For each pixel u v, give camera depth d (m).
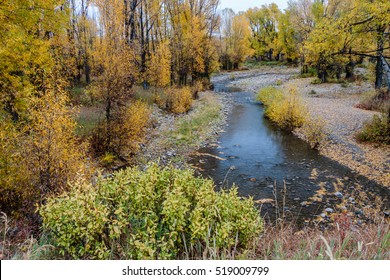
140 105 12.80
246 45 49.84
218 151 11.65
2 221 4.25
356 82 27.12
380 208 6.94
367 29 9.83
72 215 2.98
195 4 26.41
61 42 10.82
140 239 2.99
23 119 6.36
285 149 11.88
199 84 25.83
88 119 10.67
